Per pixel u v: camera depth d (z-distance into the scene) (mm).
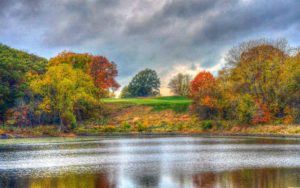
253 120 108125
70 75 121625
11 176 41938
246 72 116312
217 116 118062
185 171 43812
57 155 60781
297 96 106938
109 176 41406
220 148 68312
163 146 74938
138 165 49031
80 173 43469
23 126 119250
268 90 113188
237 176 40438
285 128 100750
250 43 122500
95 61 160250
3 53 142875
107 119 134500
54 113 118688
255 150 63625
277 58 115000
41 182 38688
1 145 80375
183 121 125250
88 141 91438
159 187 36094
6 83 123375
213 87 119625
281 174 41125
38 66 145250
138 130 120250
